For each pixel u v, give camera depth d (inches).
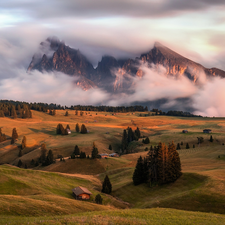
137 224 933.2
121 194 2628.0
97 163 4453.7
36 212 1310.3
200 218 1112.8
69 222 891.4
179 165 2603.3
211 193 1863.9
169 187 2415.1
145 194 2443.4
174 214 1194.6
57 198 1760.6
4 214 1173.7
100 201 2206.0
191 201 1843.0
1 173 2306.8
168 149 2630.4
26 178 2501.2
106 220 948.0
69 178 3105.3
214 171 2504.9
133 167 3971.5
